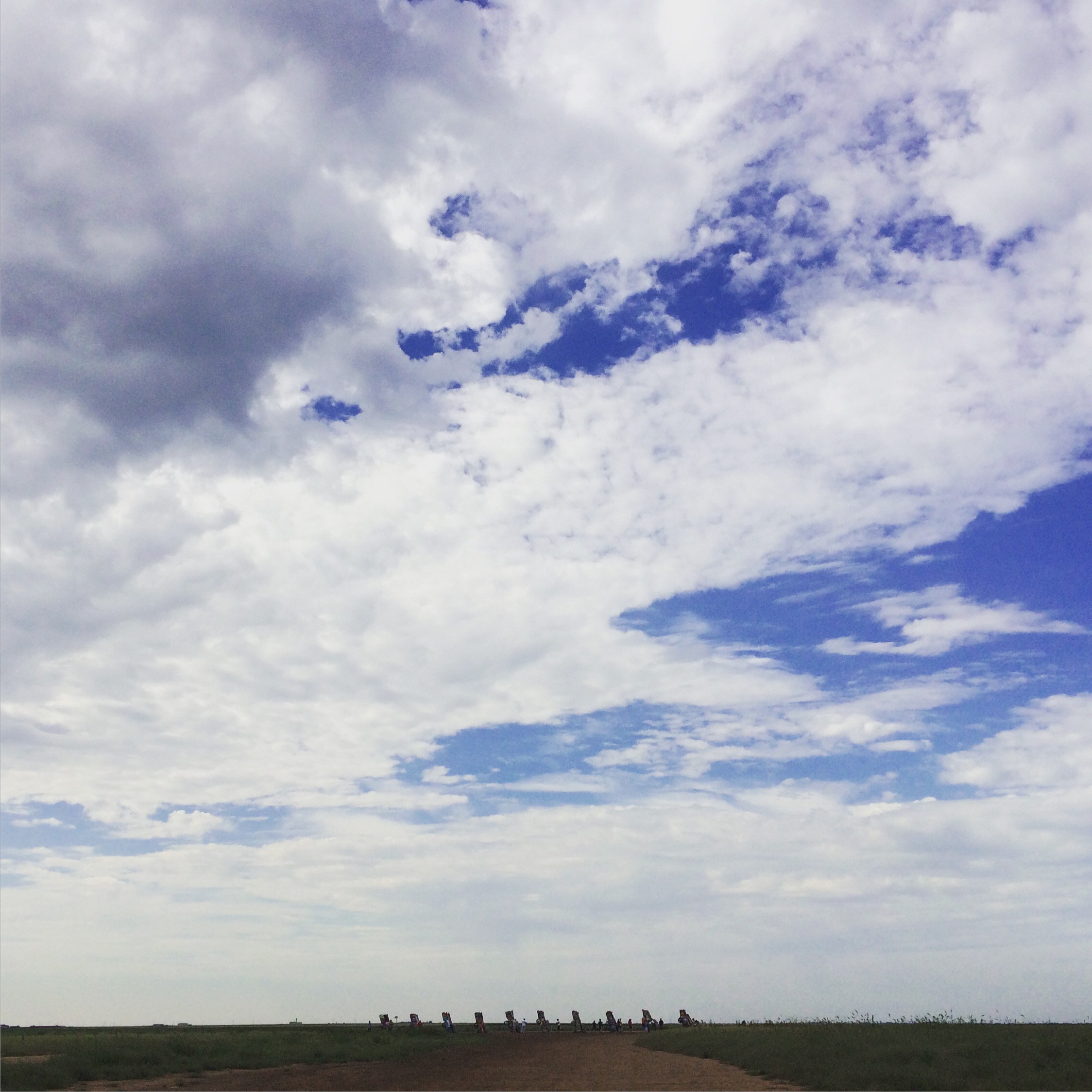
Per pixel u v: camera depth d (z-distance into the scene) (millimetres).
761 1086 25031
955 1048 30109
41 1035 54406
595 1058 40531
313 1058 39875
